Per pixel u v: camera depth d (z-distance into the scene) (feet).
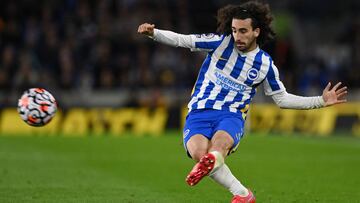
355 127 221.87
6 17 249.96
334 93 75.87
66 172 117.60
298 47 287.48
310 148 168.55
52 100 77.51
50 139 188.14
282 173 120.47
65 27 247.91
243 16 73.26
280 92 77.05
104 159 140.15
